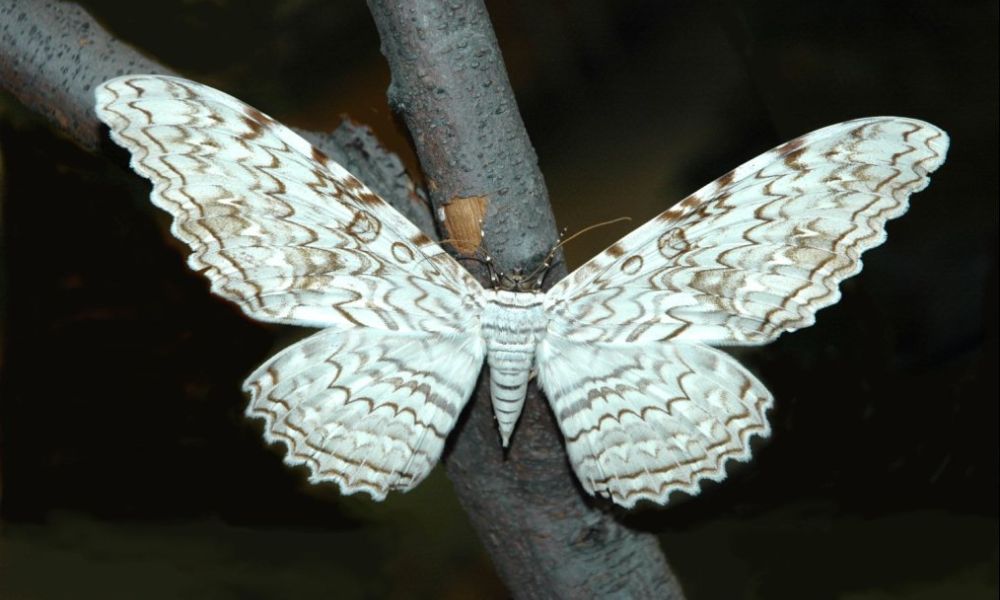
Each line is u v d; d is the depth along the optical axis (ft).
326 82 5.56
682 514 5.53
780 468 5.51
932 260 5.48
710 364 4.91
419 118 4.74
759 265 4.80
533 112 5.65
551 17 5.65
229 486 5.58
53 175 5.47
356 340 4.91
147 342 5.56
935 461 5.48
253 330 5.57
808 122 5.51
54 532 5.53
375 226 4.81
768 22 5.48
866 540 5.48
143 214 5.51
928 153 4.71
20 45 4.86
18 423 5.54
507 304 4.80
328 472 4.89
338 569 5.54
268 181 4.76
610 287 4.88
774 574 5.47
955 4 5.37
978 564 5.42
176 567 5.50
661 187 5.62
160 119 4.71
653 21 5.61
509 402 4.81
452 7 4.72
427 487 5.63
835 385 5.50
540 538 4.88
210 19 5.54
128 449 5.57
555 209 5.63
